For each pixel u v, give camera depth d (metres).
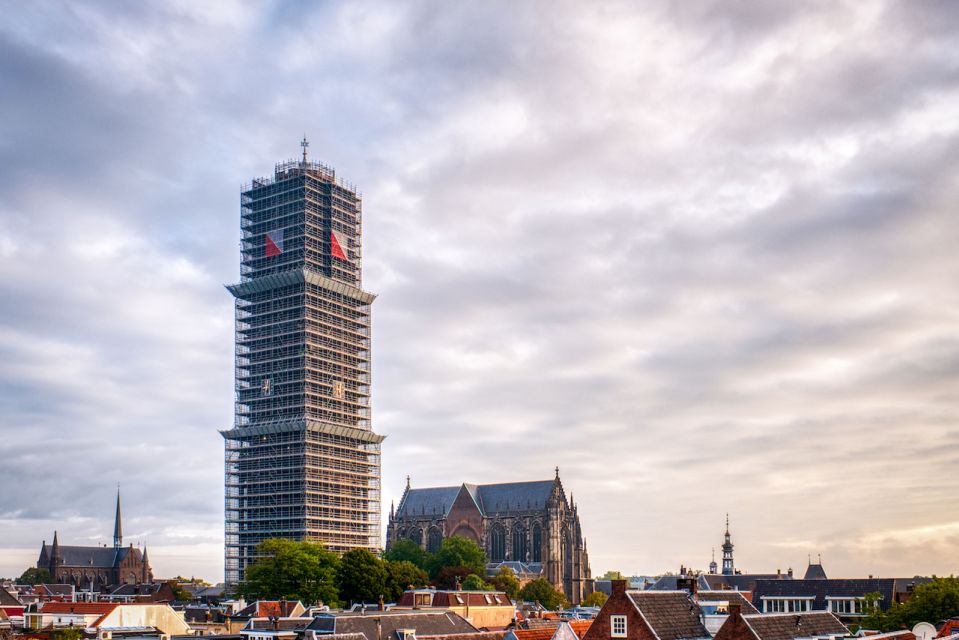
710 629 110.56
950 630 127.31
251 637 164.38
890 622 170.12
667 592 111.06
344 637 115.81
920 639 125.94
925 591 168.25
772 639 111.44
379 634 154.12
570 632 116.62
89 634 176.38
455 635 140.62
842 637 120.25
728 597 129.00
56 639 170.12
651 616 105.81
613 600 106.81
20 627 195.62
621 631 105.44
